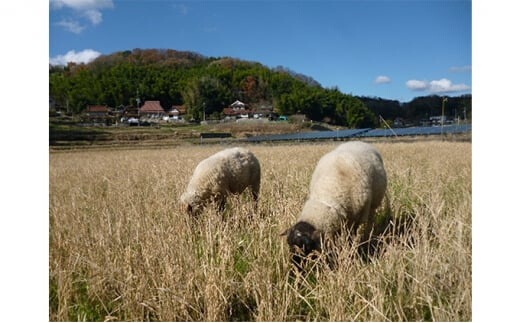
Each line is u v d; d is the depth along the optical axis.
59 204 9.02
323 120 107.88
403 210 7.57
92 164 23.20
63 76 108.38
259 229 6.08
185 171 12.55
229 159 8.55
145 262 5.08
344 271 4.64
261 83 138.50
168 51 168.88
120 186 11.44
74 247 6.00
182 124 98.81
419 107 71.12
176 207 7.87
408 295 4.54
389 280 4.63
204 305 4.57
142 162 21.22
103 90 111.56
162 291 4.56
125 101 120.88
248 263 5.39
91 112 102.62
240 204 7.68
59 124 75.81
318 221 5.61
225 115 120.19
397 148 24.38
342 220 5.80
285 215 6.31
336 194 5.93
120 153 37.69
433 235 5.89
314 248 5.26
